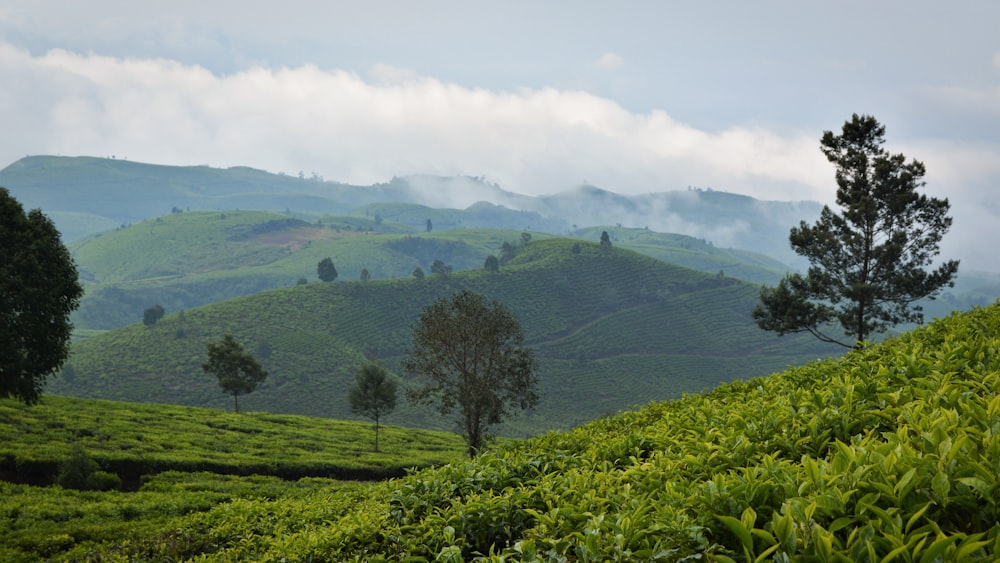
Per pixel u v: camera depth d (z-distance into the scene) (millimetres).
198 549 13906
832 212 44344
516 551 6176
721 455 6875
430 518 8133
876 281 42375
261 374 90875
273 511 15172
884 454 5207
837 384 8891
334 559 8898
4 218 40844
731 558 4434
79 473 35562
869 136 42781
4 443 40781
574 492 7367
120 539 22609
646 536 5305
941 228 41656
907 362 9188
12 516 25828
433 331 46875
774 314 44750
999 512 4203
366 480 52250
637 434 9570
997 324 11086
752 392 11414
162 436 52000
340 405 169750
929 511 4504
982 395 7590
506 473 9352
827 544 3984
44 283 41344
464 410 48344
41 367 41812
